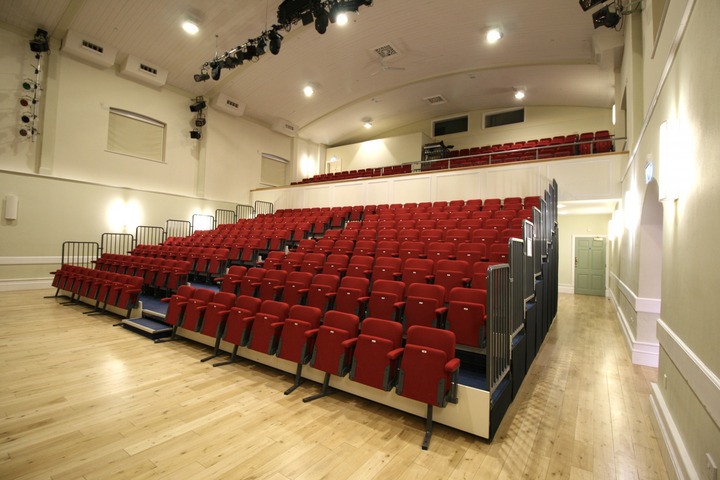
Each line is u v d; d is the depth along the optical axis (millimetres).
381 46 8273
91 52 7445
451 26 7500
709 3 1762
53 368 3242
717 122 1633
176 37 7633
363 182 8703
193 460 1991
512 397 2820
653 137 3434
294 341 3070
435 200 7641
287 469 1933
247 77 9352
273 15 7109
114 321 4949
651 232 3949
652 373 3531
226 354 3783
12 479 1791
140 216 8547
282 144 12227
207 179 9883
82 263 7598
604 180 6082
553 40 7492
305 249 5902
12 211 6719
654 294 3871
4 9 6488
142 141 8703
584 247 10039
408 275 3914
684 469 1749
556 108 10367
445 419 2367
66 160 7410
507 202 6512
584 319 6215
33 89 6984
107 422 2367
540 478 1910
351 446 2166
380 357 2572
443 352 2291
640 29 5109
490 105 11008
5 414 2424
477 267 3648
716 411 1457
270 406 2662
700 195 1850
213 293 4031
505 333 2613
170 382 3039
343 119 12023
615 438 2334
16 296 6336
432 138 12195
